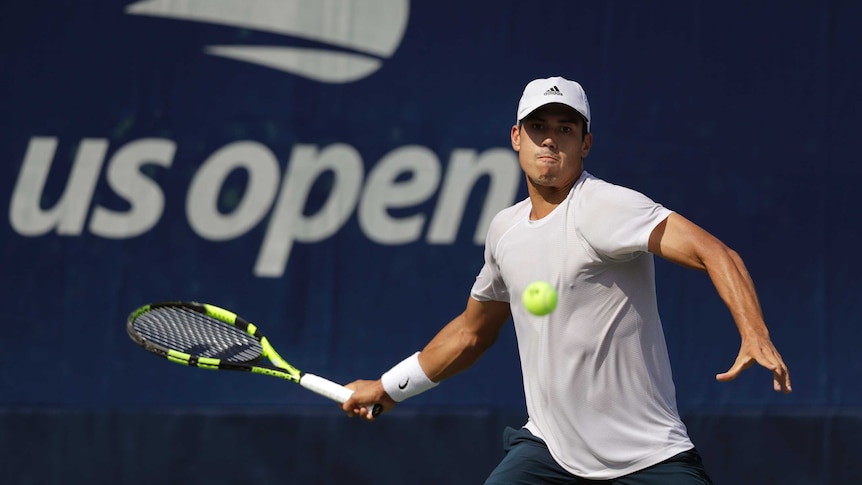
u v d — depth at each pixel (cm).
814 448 2178
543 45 2270
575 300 1216
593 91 2264
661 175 2252
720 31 2262
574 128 1248
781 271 2231
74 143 2292
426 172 2269
